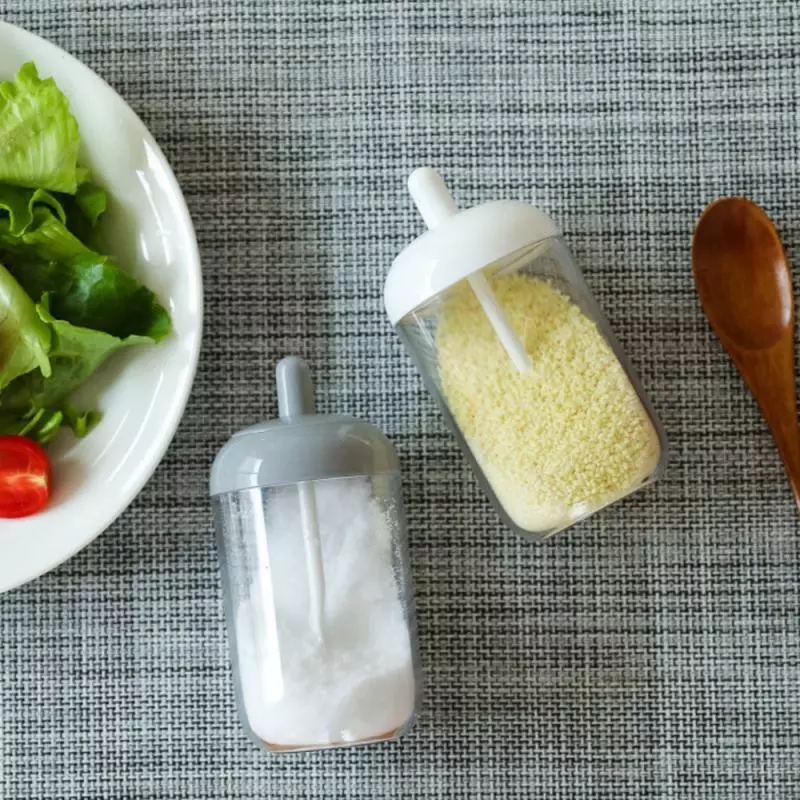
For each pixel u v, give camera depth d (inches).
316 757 28.5
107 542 28.6
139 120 26.6
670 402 28.6
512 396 24.8
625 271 28.8
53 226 25.5
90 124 26.7
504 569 28.6
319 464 24.0
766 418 28.0
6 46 26.6
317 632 24.3
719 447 28.6
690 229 28.8
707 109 28.9
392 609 25.1
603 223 28.8
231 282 28.7
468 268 23.8
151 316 26.4
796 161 28.8
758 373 28.0
